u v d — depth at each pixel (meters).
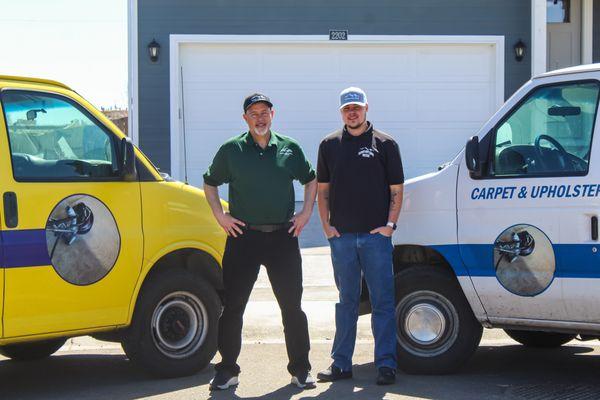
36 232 5.75
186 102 15.41
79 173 6.06
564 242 5.80
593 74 5.87
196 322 6.64
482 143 6.22
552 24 16.39
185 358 6.57
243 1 15.30
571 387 6.15
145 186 6.40
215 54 15.40
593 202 5.70
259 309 9.11
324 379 6.39
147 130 15.39
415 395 5.95
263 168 6.08
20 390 6.39
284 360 7.21
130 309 6.28
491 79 15.63
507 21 15.57
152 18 15.28
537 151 6.04
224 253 6.26
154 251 6.39
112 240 6.14
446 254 6.34
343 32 15.37
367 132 6.25
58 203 5.88
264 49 15.40
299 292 6.25
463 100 15.62
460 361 6.41
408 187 6.55
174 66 15.29
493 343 7.88
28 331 5.72
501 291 6.08
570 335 7.45
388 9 15.43
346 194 6.21
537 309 5.96
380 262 6.20
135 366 6.54
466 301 6.38
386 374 6.21
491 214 6.13
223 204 7.10
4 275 5.58
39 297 5.75
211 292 6.70
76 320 5.96
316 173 6.46
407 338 6.50
